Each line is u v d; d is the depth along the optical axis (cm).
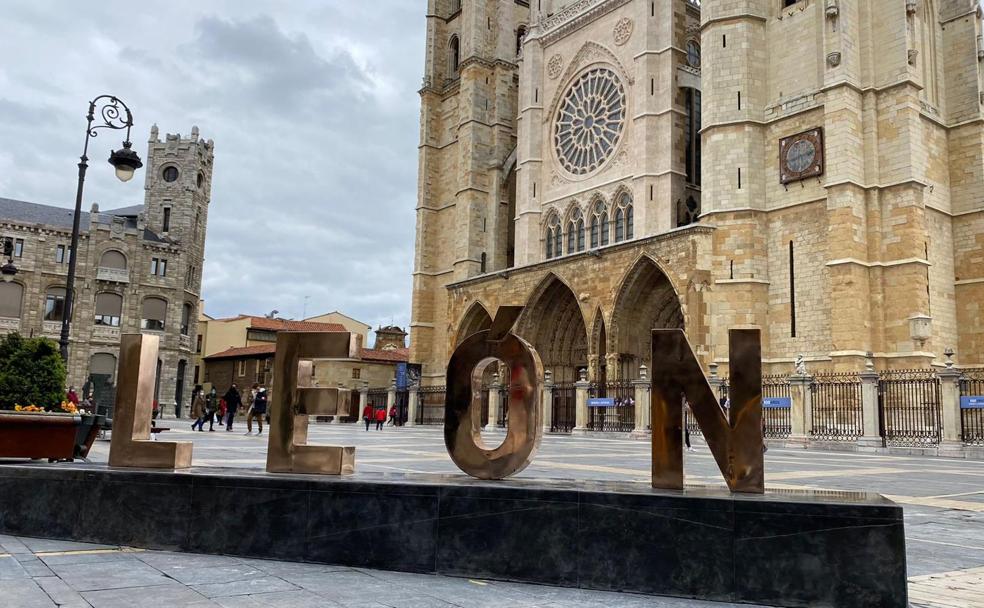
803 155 3997
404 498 731
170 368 7050
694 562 634
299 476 796
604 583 659
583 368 5456
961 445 2814
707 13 4391
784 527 615
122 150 2514
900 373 3219
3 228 6456
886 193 3766
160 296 7088
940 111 4131
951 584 686
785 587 609
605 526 664
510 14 6744
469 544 705
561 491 684
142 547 808
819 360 3816
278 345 851
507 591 647
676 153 4816
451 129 6956
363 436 3538
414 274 6869
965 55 4159
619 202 5119
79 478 845
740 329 709
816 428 3538
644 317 4803
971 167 4047
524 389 773
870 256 3750
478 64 6562
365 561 735
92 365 6675
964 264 4009
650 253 4472
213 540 785
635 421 4016
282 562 754
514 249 6262
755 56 4288
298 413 832
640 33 5044
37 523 857
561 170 5675
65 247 6725
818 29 4044
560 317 5506
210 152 7906
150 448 862
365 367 7844
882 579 588
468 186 6369
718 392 3562
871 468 2044
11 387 2250
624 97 5178
